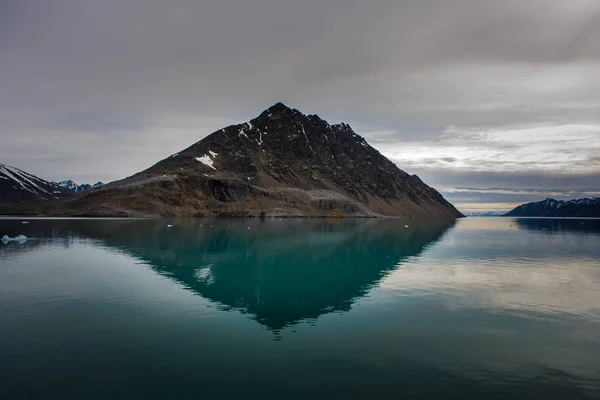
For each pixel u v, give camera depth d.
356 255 44.09
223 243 54.38
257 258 40.56
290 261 38.88
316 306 21.44
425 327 17.84
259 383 12.23
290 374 12.88
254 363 13.67
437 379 12.72
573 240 67.06
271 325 17.89
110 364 13.43
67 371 12.88
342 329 17.45
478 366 13.74
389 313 20.12
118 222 100.62
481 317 19.53
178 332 16.73
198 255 41.69
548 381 12.73
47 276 28.45
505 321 18.89
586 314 20.14
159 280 27.70
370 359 14.19
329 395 11.59
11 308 19.98
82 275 29.00
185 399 11.23
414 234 79.62
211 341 15.73
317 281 28.70
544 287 26.73
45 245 47.31
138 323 17.86
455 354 14.75
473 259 41.06
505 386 12.34
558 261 39.59
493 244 58.72
